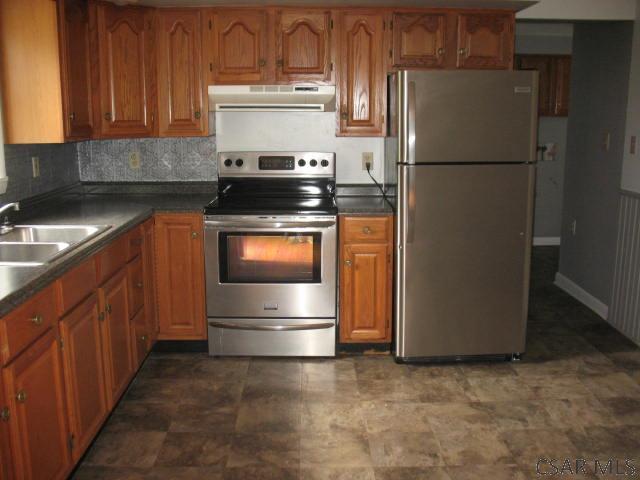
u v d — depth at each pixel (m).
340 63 3.74
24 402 1.95
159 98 3.75
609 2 3.98
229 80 3.75
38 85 2.97
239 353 3.71
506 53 3.81
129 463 2.60
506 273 3.55
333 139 4.15
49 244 2.60
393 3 3.63
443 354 3.62
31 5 2.91
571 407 3.10
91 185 4.12
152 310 3.59
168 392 3.26
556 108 6.21
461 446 2.73
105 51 3.46
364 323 3.71
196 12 3.68
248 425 2.92
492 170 3.43
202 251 3.63
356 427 2.90
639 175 3.96
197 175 4.17
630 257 4.05
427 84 3.32
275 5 3.67
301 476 2.51
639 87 3.95
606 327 4.28
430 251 3.49
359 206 3.66
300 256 3.58
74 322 2.38
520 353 3.66
